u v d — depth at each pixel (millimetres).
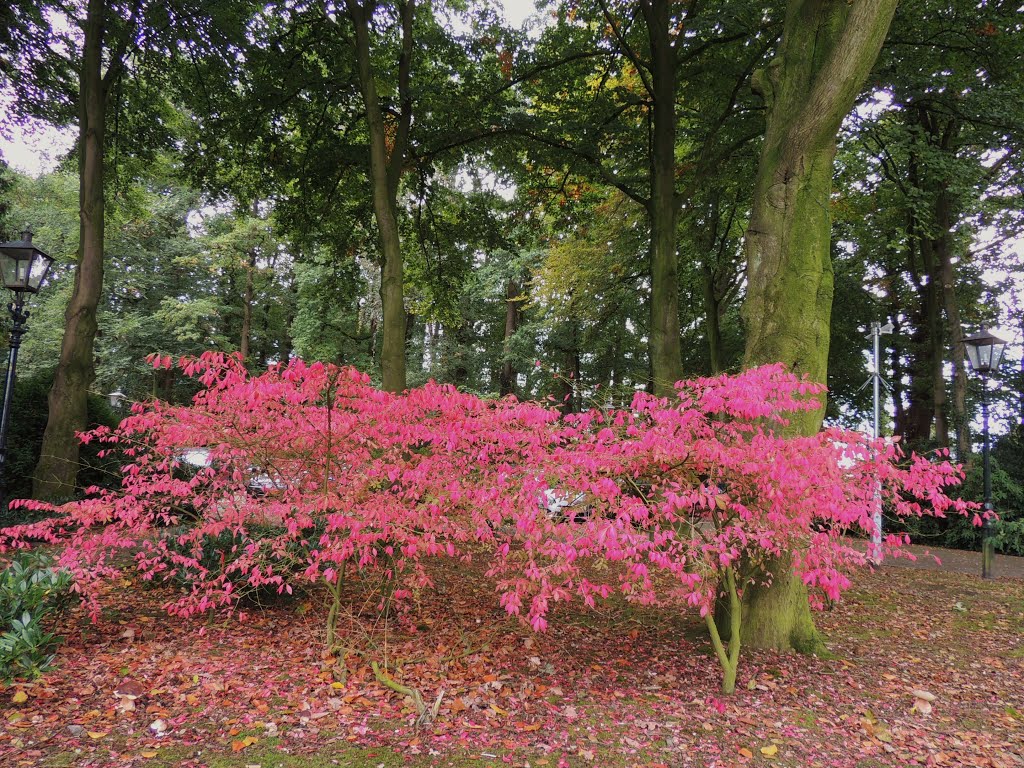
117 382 22656
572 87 11445
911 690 4438
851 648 5473
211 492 4629
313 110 11953
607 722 3654
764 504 3674
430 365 24688
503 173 13188
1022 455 14727
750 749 3367
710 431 3734
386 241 8953
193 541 5078
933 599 7895
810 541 3742
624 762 3164
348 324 24500
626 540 3285
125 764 2908
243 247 23078
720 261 15578
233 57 10852
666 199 9742
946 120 12375
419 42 11109
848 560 3713
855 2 4961
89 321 9758
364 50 9305
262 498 4488
